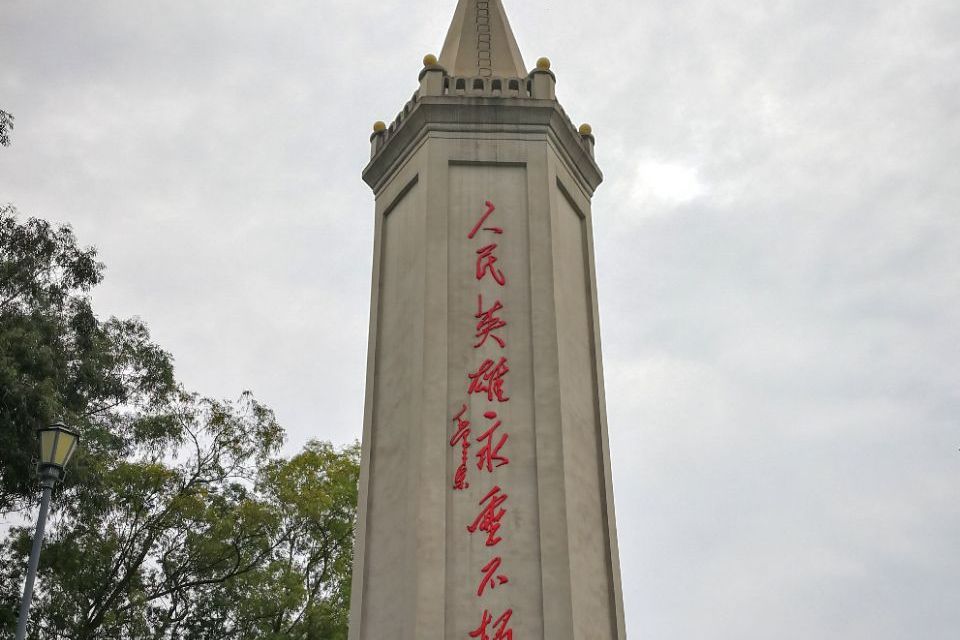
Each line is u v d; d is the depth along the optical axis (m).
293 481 37.03
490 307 20.91
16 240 30.92
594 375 22.06
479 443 19.47
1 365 26.47
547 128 22.89
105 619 31.75
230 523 33.97
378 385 21.62
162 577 34.19
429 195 22.02
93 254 32.28
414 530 18.58
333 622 35.66
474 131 22.75
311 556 38.38
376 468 20.64
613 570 19.77
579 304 22.47
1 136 29.03
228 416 37.19
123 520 34.22
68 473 28.28
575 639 17.64
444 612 17.80
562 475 19.22
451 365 20.27
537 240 21.67
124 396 33.47
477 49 25.34
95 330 32.41
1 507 29.59
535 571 18.31
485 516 18.75
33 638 30.81
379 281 22.86
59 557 31.92
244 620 35.00
